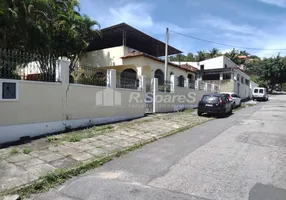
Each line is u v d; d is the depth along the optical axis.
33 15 10.70
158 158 5.75
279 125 10.55
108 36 19.14
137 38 19.75
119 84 11.21
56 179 4.44
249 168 4.96
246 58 59.59
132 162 5.48
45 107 7.73
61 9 13.95
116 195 3.81
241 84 32.69
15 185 4.08
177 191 3.92
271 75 45.56
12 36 10.70
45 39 11.69
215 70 29.05
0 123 6.55
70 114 8.61
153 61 17.98
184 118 13.01
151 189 4.01
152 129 9.55
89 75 9.63
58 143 6.86
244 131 9.09
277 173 4.69
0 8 9.24
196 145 6.97
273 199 3.64
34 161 5.30
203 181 4.32
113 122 10.68
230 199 3.65
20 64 7.18
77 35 14.88
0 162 5.17
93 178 4.54
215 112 13.70
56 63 8.23
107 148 6.60
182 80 17.80
